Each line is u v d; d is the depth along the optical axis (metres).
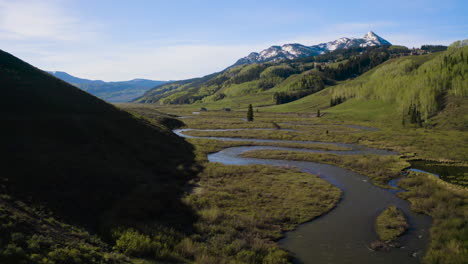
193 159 52.47
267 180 40.47
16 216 15.82
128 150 44.75
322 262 19.55
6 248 12.26
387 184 40.06
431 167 50.56
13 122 34.50
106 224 20.78
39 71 59.69
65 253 13.84
